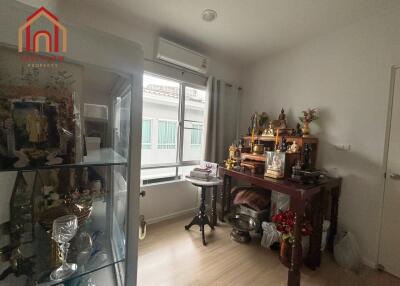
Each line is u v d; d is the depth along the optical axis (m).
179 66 2.58
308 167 2.04
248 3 1.79
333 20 2.00
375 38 1.89
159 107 2.84
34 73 0.59
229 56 2.90
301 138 2.15
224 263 1.83
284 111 2.67
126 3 1.85
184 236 2.26
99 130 0.74
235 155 2.67
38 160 0.61
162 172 2.77
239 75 3.26
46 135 0.62
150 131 2.80
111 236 0.83
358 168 2.00
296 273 1.55
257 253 2.00
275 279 1.66
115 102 0.75
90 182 0.80
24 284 0.66
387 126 1.83
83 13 1.90
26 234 0.69
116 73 0.70
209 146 2.87
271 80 2.86
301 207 1.63
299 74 2.52
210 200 2.97
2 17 0.50
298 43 2.48
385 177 1.84
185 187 2.84
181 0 1.79
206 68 2.72
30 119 0.59
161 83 2.70
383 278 1.72
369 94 1.93
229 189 2.76
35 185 0.70
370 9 1.81
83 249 0.77
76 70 0.65
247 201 2.34
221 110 2.94
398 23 1.76
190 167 2.95
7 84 0.55
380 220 1.85
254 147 2.51
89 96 0.70
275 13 1.92
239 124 3.27
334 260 1.93
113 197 0.82
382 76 1.84
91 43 0.62
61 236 0.69
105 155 0.75
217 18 2.03
